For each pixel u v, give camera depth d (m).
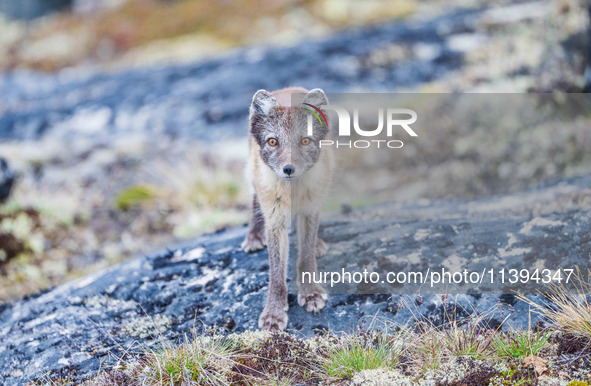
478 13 23.03
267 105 6.24
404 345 5.83
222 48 27.94
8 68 29.80
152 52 29.16
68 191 14.29
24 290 9.84
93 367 6.14
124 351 6.31
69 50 31.02
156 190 14.08
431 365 5.45
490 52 18.73
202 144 16.52
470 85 17.25
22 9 37.94
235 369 5.74
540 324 5.80
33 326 6.99
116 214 13.28
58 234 12.05
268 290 6.76
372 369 5.46
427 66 19.34
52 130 19.00
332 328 6.29
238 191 13.88
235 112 18.25
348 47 21.84
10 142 18.38
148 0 34.53
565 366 5.14
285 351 5.84
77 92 22.55
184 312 6.84
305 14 29.94
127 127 18.52
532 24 19.12
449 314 6.20
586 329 5.47
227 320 6.59
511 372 5.17
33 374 6.16
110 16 33.88
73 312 7.11
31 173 15.23
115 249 11.89
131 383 5.64
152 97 20.45
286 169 5.95
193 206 13.46
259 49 24.16
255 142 6.67
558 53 16.81
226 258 7.78
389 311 6.38
